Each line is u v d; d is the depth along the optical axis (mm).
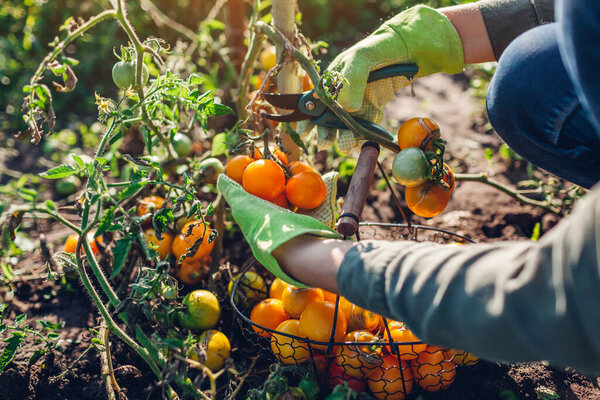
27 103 1253
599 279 670
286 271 1134
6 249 1843
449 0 3242
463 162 2416
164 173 1879
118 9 1271
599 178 1234
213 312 1512
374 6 3768
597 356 722
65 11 3471
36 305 1806
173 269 1801
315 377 1353
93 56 3250
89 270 1746
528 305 735
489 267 793
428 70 1388
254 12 1707
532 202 1940
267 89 1567
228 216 2002
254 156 1506
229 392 1413
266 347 1450
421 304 833
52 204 1291
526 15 1343
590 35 755
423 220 2104
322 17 3549
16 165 2631
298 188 1377
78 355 1603
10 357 1385
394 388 1305
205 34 2420
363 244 993
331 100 1280
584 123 1126
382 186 2285
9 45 3205
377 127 1363
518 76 1168
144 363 1594
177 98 1672
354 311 1386
